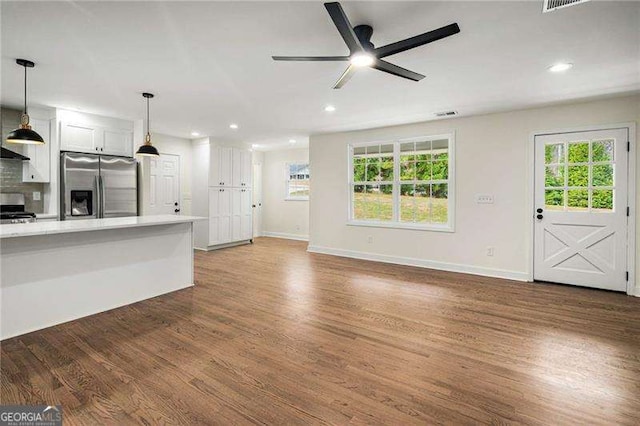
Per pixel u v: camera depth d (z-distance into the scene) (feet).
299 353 7.77
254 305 11.06
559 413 5.68
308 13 6.80
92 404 5.87
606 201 12.75
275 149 27.53
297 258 18.98
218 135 20.81
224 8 6.61
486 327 9.29
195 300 11.60
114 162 15.81
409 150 17.44
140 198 16.94
